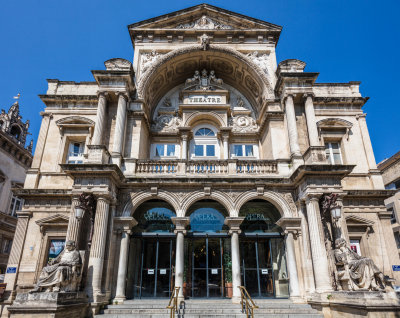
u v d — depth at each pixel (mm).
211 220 15891
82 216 12648
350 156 17156
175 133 19562
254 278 14836
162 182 14758
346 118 17875
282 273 14852
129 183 14789
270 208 16375
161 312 11828
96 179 13508
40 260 14836
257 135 19875
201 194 14852
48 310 9156
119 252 13883
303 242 13828
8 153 28391
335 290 11703
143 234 15211
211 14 20750
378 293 9492
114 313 11750
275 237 15180
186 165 15562
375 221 15516
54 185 16281
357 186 16375
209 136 20078
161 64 18953
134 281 14734
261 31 20078
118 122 15844
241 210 16375
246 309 10945
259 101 19812
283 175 15281
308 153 14711
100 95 16312
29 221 15523
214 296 14523
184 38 20156
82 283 12086
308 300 12641
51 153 17047
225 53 19531
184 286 14625
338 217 12523
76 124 17422
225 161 15680
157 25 20219
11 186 28656
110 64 17438
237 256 13859
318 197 13414
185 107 19922
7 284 14328
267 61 19516
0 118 31656
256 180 14836
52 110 17875
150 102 19844
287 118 16359
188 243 15438
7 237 27469
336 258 12031
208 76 21094
